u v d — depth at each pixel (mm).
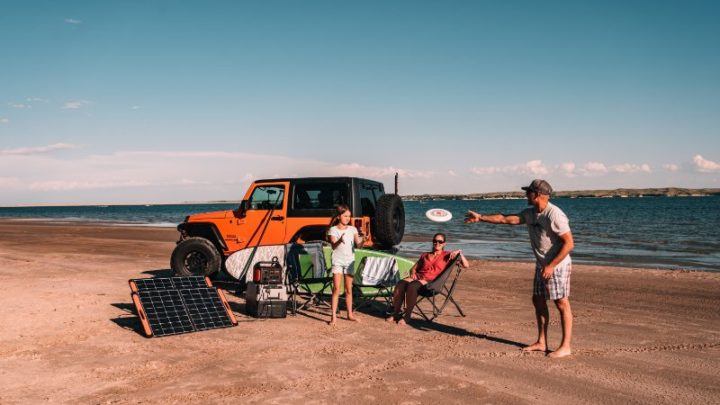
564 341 5680
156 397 4449
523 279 11938
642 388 4691
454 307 8570
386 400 4387
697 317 7844
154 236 27125
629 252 19625
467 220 5781
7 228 36438
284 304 7625
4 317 7422
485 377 4992
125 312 7848
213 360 5527
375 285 7793
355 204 9195
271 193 9930
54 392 4582
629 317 7824
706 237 26969
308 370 5203
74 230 33562
